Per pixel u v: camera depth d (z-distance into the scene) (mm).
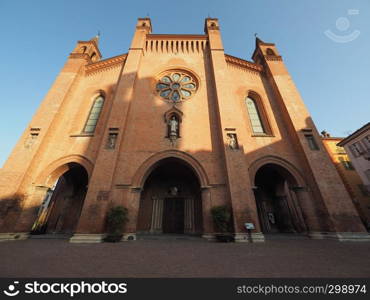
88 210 11203
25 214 12250
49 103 15992
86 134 15234
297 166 14445
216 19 22781
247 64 20172
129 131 14797
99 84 18578
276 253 7746
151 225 15789
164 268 5730
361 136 27359
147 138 14648
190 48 20641
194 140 14773
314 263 6191
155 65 19156
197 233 15336
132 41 20078
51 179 13922
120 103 15250
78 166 15078
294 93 17594
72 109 16984
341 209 12141
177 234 14938
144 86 17516
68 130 15789
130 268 5734
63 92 16781
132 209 12078
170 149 14195
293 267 5793
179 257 7074
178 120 16000
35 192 12992
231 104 15352
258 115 17922
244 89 18641
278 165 14547
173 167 16641
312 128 15297
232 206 11539
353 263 6109
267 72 20047
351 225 11711
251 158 14438
